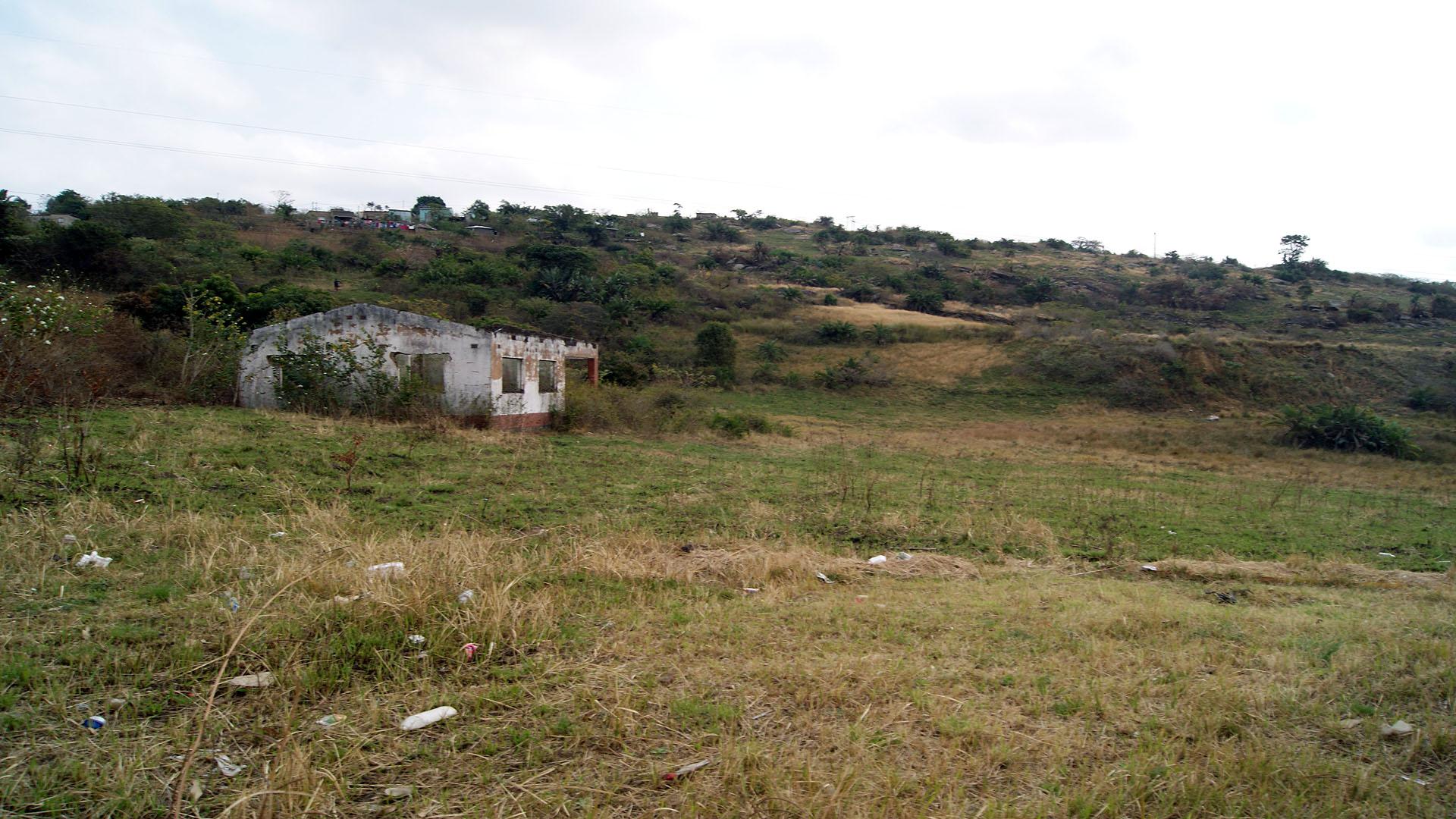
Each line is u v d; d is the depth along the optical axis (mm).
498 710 4156
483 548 7082
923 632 5828
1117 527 11391
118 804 3084
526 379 21156
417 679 4395
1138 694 4734
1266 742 4164
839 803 3285
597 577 6871
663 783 3500
